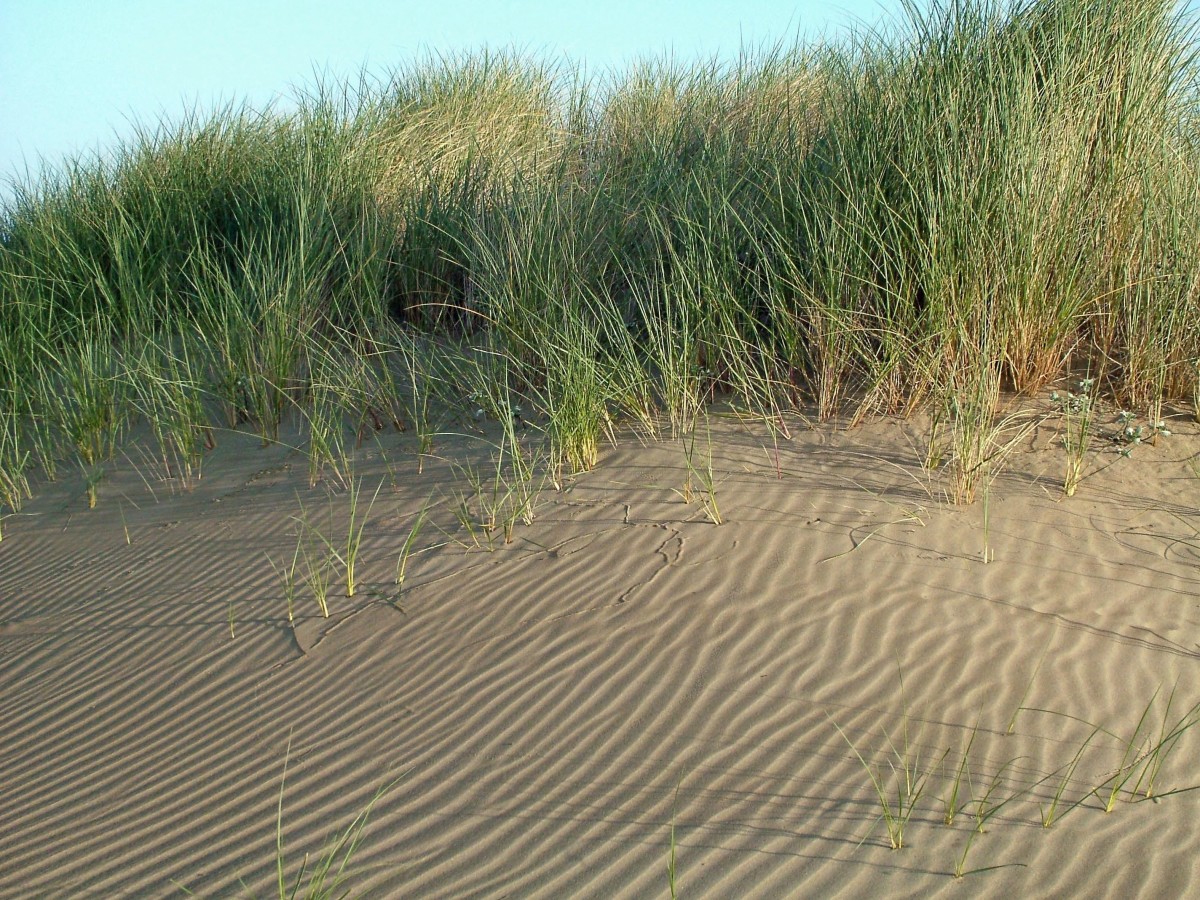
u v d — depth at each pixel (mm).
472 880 2861
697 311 5859
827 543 4375
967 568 4168
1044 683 3482
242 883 2920
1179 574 4113
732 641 3803
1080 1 5973
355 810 3180
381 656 3984
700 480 5020
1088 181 5754
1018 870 2734
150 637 4387
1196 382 5293
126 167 8898
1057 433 5203
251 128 9219
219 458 6184
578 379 5414
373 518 5102
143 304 7207
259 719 3717
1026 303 5383
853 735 3295
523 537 4723
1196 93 6273
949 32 5926
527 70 10922
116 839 3172
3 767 3623
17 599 4922
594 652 3834
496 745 3406
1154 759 3111
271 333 6547
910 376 5453
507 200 7234
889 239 5621
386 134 8727
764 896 2715
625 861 2885
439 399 6332
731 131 7625
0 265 7949
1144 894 2633
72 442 6539
